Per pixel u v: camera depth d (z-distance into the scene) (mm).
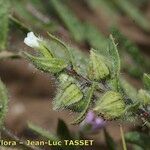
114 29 212
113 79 180
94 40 332
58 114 343
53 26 314
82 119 170
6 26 259
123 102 175
